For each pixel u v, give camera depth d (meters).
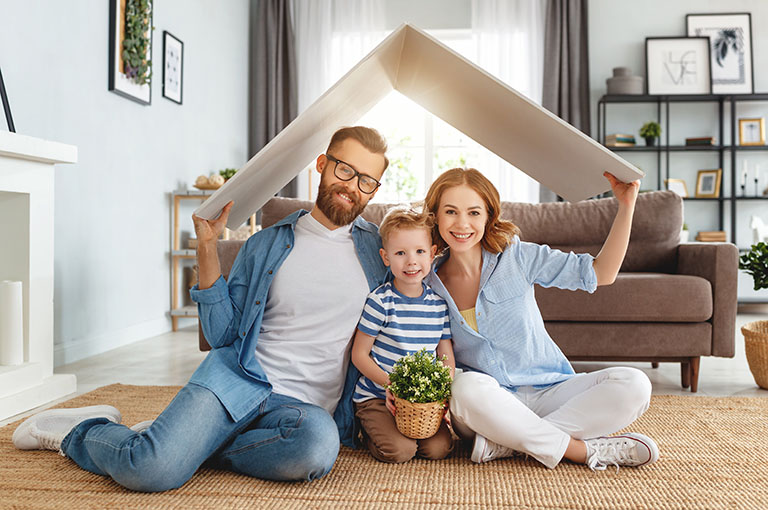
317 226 1.53
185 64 4.34
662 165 5.66
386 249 1.50
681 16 5.67
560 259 1.56
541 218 2.80
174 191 4.15
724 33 5.59
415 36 1.35
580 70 5.61
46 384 2.12
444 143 5.93
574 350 2.40
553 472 1.39
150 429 1.26
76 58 2.99
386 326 1.50
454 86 1.50
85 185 3.08
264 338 1.48
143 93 3.65
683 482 1.33
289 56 5.80
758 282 2.43
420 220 1.46
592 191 1.67
